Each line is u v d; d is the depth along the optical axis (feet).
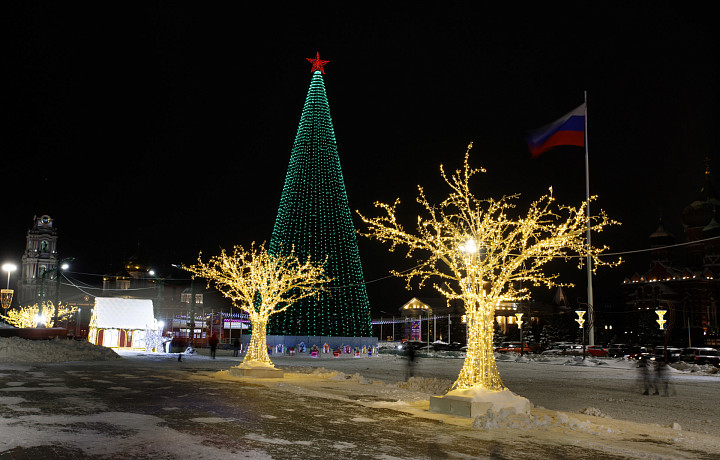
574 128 147.43
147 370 92.99
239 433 37.91
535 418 45.44
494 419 43.86
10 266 190.90
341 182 197.88
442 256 56.49
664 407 67.97
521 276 56.18
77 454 31.07
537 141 146.00
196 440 35.27
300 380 80.59
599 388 90.68
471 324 53.36
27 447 32.37
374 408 52.01
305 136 195.83
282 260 117.50
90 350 122.11
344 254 195.83
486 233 55.16
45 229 417.49
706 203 375.25
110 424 39.88
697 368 134.00
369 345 200.64
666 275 370.53
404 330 390.21
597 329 320.29
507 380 103.91
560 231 54.75
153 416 43.86
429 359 187.32
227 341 304.50
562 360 164.76
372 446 35.40
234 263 95.61
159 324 194.49
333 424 42.78
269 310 90.27
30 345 112.16
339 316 197.36
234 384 71.46
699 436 43.21
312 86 197.67
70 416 42.83
